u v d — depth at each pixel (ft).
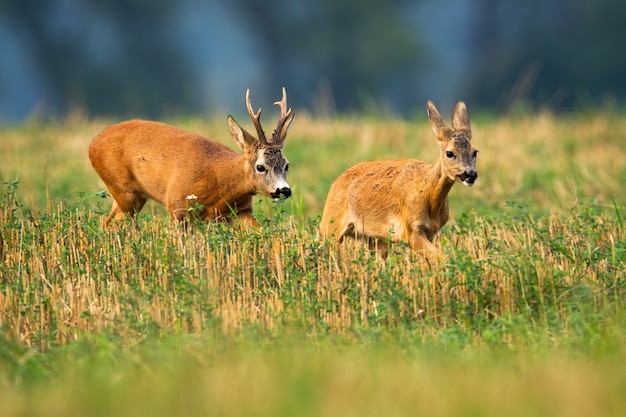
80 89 288.10
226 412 35.42
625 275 56.03
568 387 36.76
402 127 123.54
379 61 291.58
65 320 52.31
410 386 37.24
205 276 56.59
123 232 62.13
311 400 35.96
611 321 48.60
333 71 295.48
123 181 75.97
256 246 59.21
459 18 339.16
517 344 46.14
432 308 53.11
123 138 75.46
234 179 72.02
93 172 102.01
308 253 59.11
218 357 44.60
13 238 62.54
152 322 49.62
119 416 35.55
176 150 73.00
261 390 37.40
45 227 63.52
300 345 46.52
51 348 48.55
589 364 42.29
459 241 63.36
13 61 328.49
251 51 332.19
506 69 286.05
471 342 47.47
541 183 93.71
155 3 299.58
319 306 52.42
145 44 301.84
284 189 70.95
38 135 125.90
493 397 35.88
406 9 317.42
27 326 51.44
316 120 131.13
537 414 34.06
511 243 61.93
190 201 72.33
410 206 64.13
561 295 52.95
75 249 60.23
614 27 284.82
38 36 294.25
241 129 72.08
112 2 295.89
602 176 95.86
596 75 284.00
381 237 66.69
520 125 124.67
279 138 72.69
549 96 282.36
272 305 52.65
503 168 99.96
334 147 114.32
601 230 63.36
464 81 299.38
